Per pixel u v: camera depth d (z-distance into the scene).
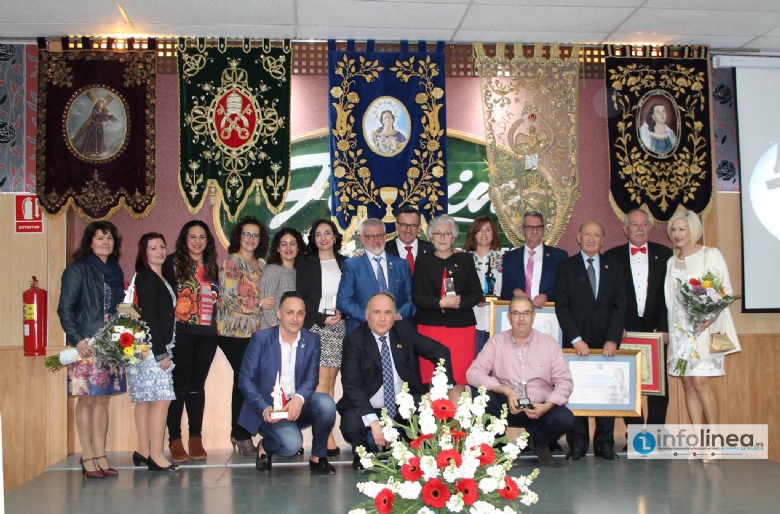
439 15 6.09
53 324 6.26
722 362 5.54
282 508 4.09
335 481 4.79
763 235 6.73
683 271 5.61
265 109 6.46
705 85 6.83
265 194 6.41
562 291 5.64
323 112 6.73
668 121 6.75
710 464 5.27
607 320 5.58
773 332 6.88
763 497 4.30
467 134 6.84
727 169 7.12
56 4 5.71
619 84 6.72
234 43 6.60
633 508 4.05
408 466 2.74
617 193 6.63
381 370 4.97
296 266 5.86
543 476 4.89
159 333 5.20
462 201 6.80
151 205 6.32
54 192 6.25
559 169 6.67
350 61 6.55
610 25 6.38
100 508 4.18
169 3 5.73
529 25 6.35
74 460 5.88
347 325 5.58
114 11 5.88
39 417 6.12
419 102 6.59
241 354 5.83
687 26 6.44
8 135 6.43
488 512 2.62
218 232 6.57
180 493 4.52
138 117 6.36
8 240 6.28
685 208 6.69
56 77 6.34
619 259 5.89
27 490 4.69
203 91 6.42
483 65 6.69
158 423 5.29
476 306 5.99
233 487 4.67
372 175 6.50
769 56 7.14
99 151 6.32
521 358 5.27
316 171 6.70
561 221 6.63
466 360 5.45
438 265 5.51
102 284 5.20
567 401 5.14
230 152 6.41
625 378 5.50
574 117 6.71
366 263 5.54
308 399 5.04
